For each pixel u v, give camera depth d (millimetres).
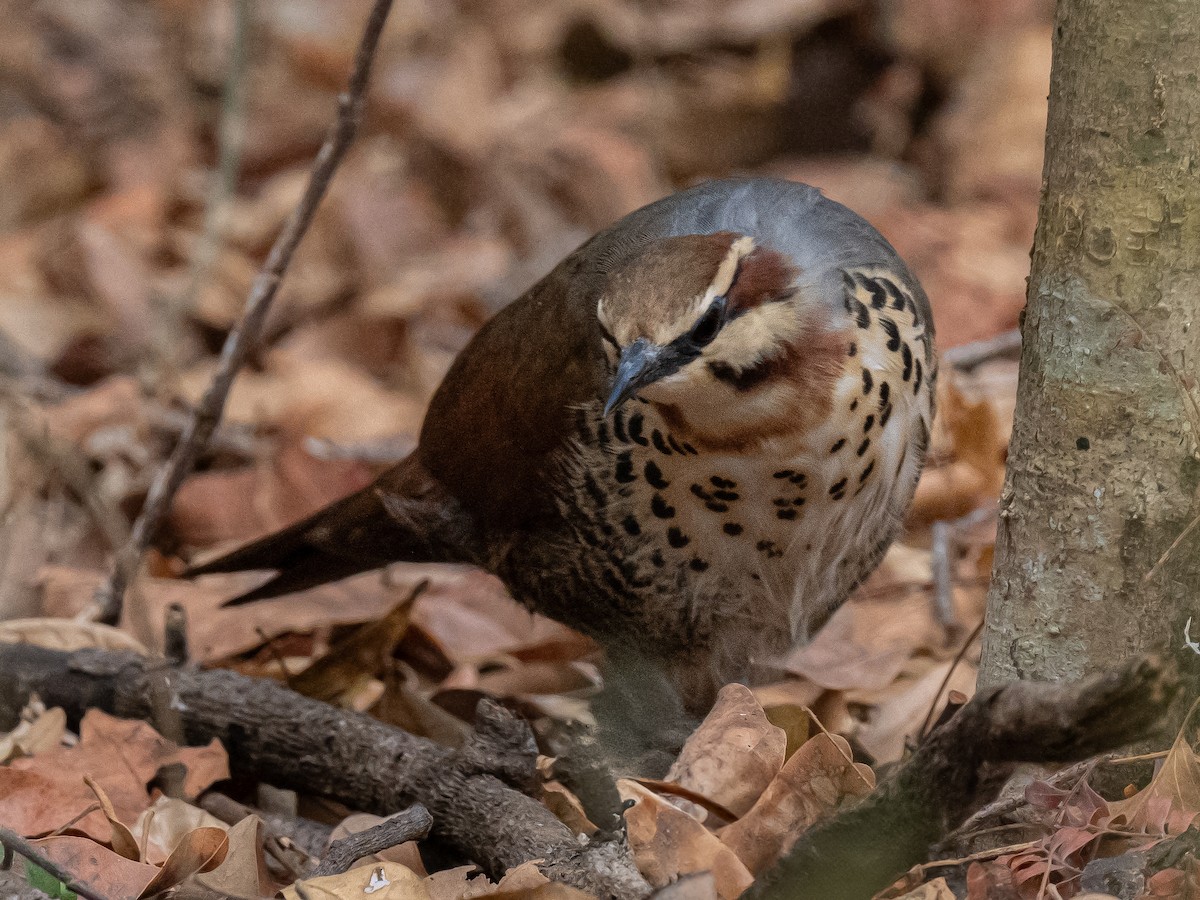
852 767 6773
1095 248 6727
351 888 6719
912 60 19828
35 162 19312
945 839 6457
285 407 14211
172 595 10898
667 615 8656
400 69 20344
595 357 8148
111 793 8102
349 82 10250
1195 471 6746
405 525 9414
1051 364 6941
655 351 7246
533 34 21250
